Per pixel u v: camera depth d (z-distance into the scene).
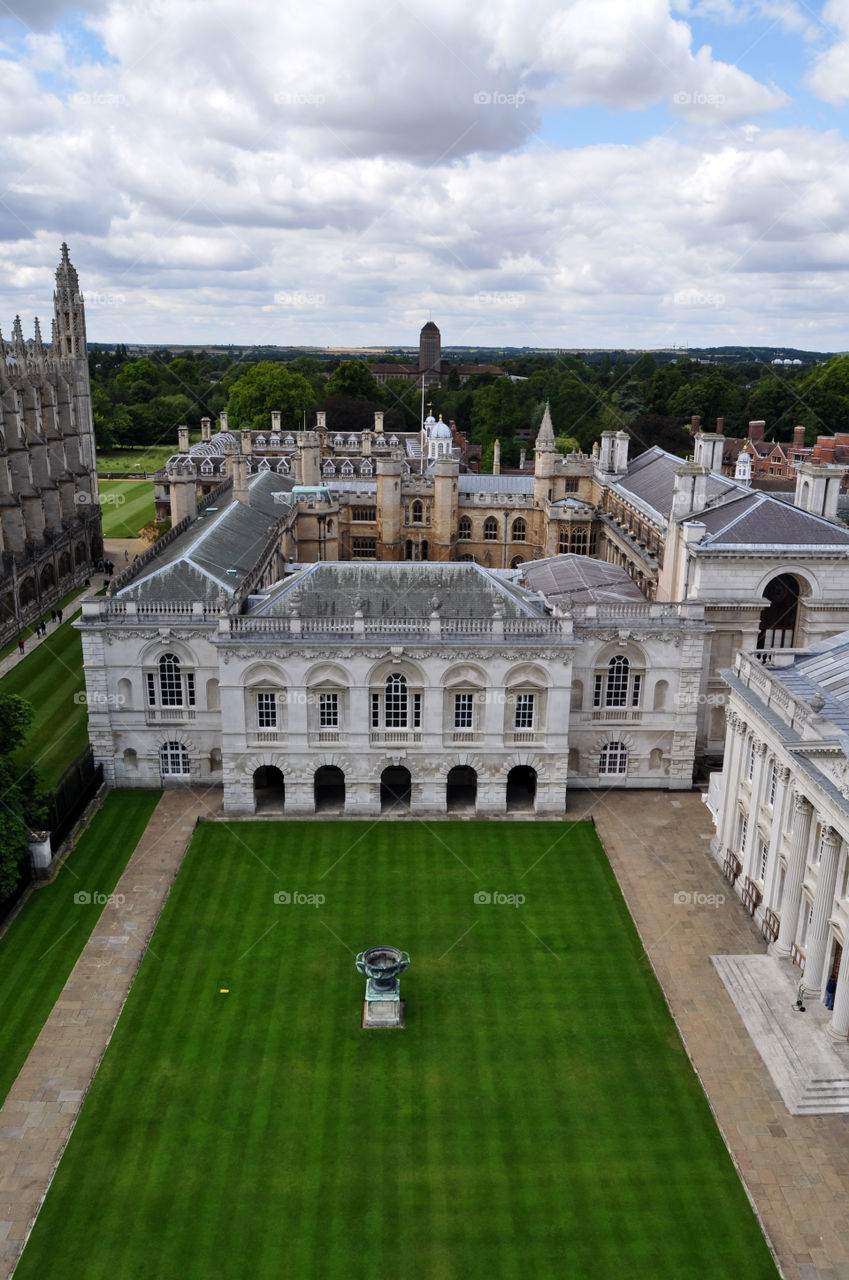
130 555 158.12
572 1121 46.38
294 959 57.88
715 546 79.38
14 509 119.81
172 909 62.50
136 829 72.19
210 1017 52.94
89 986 55.28
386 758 73.81
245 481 105.50
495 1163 43.94
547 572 95.12
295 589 75.62
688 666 76.62
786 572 80.25
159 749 77.69
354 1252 39.47
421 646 70.56
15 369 128.50
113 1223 40.66
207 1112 46.56
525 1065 49.88
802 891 56.03
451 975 56.62
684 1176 43.47
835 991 52.06
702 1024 52.97
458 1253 39.53
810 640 82.12
